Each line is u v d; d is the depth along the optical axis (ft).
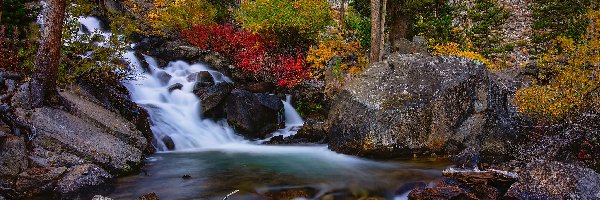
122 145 30.58
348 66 54.29
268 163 32.83
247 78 55.67
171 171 29.86
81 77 36.65
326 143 39.75
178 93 46.44
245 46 58.39
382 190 26.35
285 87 53.47
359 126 34.35
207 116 43.62
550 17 71.36
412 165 31.53
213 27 63.16
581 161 27.91
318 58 56.39
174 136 38.91
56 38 30.14
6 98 28.43
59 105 30.50
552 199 21.49
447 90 33.94
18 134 25.58
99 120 31.55
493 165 28.86
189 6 66.64
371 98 34.99
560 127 31.81
